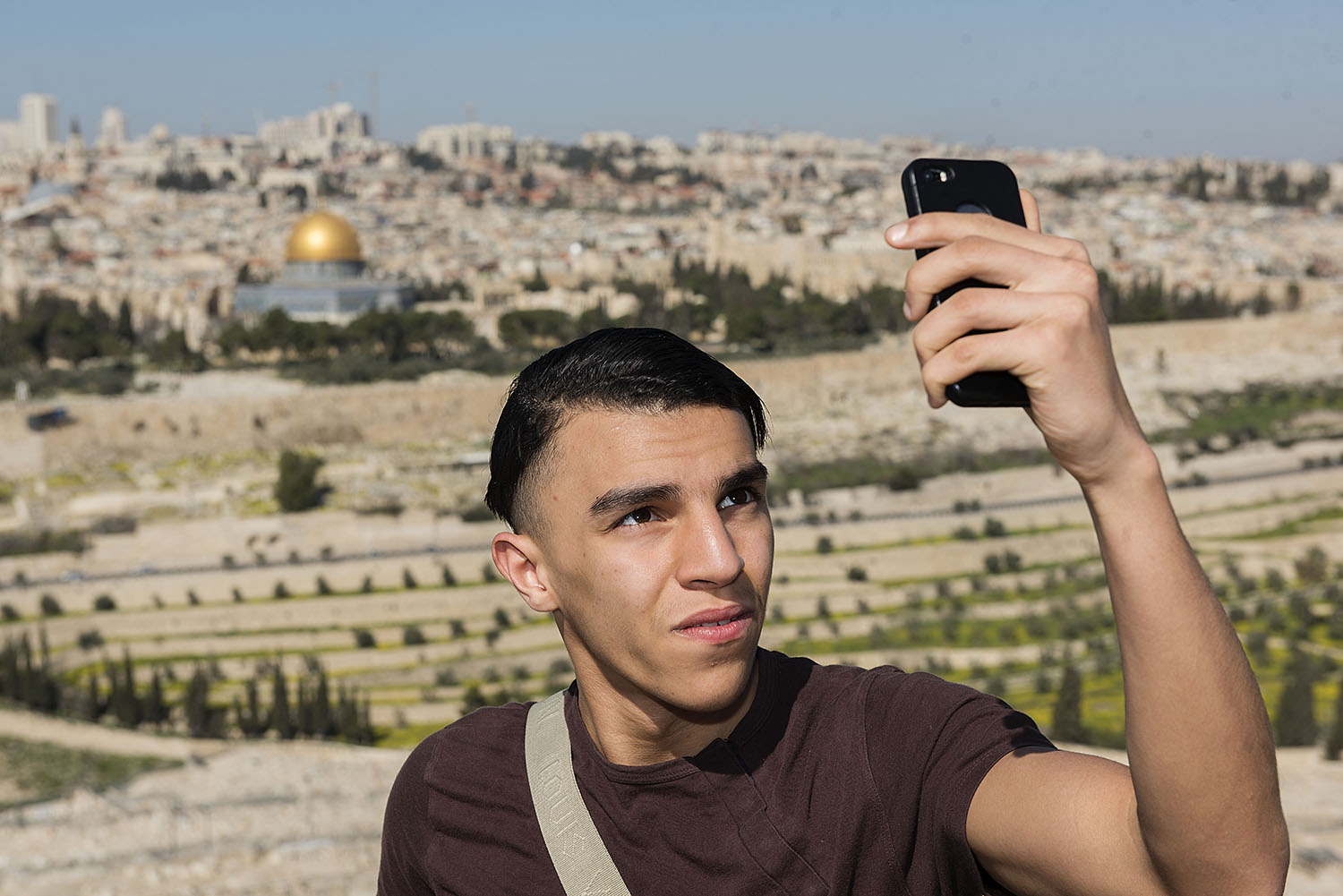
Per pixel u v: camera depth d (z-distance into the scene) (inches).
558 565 97.5
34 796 1948.8
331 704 2359.7
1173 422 4247.0
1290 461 3730.3
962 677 2423.7
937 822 91.2
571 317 4945.9
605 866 98.9
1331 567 3068.4
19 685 2315.5
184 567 2871.6
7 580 2785.4
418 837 113.0
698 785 97.1
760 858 94.5
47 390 3951.8
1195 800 73.6
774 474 3506.4
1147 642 75.0
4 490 3272.6
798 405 4350.4
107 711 2358.5
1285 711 2006.6
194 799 1914.4
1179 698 73.9
